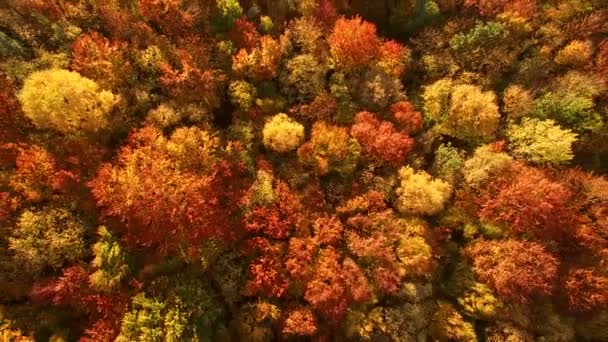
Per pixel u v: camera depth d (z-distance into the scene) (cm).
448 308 3888
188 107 3791
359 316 3672
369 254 3797
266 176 3806
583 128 4194
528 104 4225
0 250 3183
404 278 3869
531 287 3791
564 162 4209
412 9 4512
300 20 4241
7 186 3309
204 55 3953
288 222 3753
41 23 3756
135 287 3375
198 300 3422
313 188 3912
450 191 3997
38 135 3497
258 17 4366
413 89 4506
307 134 4088
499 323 3853
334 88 4125
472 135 4216
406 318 3703
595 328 4075
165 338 3209
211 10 4122
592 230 4075
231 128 3972
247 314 3553
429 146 4219
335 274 3669
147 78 3850
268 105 4056
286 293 3688
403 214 4006
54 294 3186
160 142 3553
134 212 3388
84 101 3434
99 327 3180
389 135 3947
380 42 4356
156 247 3569
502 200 3944
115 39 3859
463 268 4028
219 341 3472
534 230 4003
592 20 4375
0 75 3428
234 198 3744
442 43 4491
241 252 3684
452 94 4194
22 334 3152
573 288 3994
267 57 4006
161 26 4041
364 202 3912
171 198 3431
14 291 3192
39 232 3253
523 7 4441
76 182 3428
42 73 3353
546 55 4450
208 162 3684
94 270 3338
